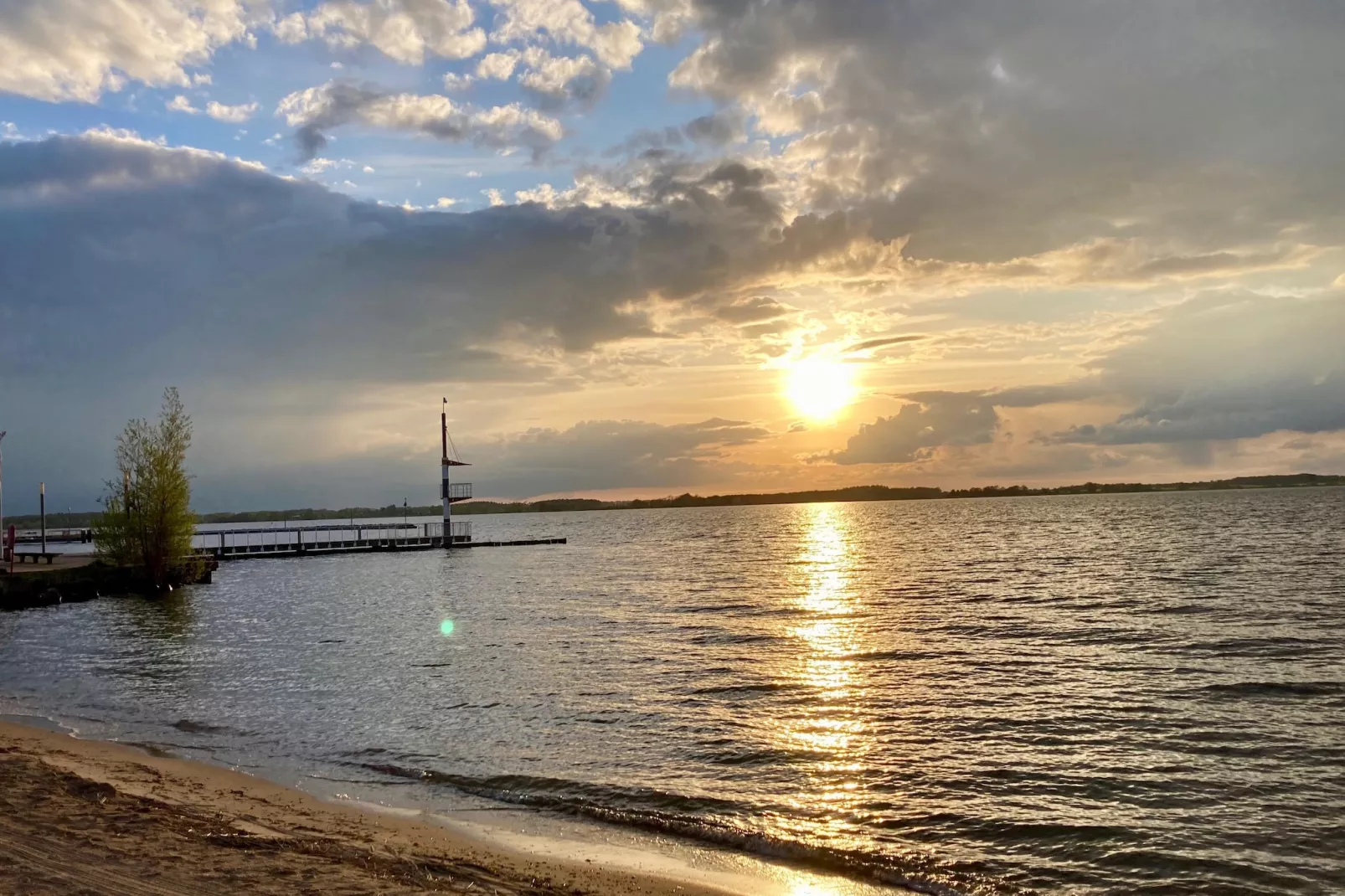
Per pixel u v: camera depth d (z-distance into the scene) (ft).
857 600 148.36
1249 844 40.78
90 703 72.74
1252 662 84.33
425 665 90.22
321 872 31.96
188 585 192.44
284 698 73.72
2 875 30.17
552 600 157.28
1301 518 388.16
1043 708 68.08
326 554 297.12
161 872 31.12
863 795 48.08
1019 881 36.94
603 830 42.27
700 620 126.41
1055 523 443.73
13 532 182.29
